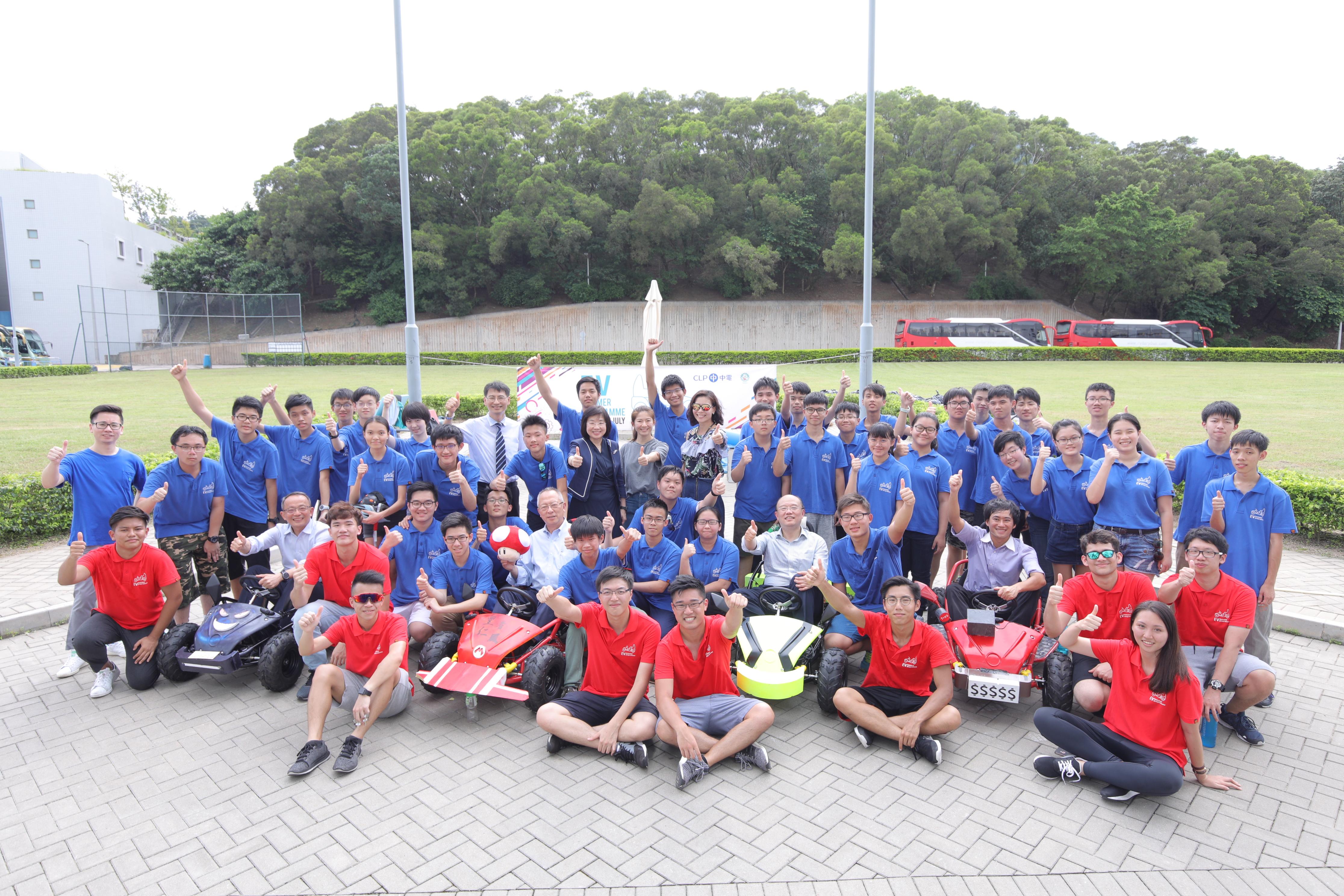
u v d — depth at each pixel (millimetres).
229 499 6723
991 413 7297
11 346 37344
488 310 50125
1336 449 13102
